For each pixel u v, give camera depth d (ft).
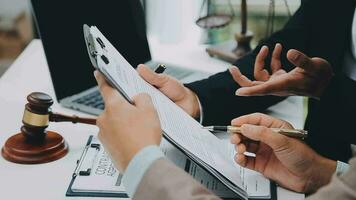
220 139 3.26
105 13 4.37
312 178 2.73
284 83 3.51
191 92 3.56
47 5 3.78
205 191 2.02
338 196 1.72
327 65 3.66
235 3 5.64
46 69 4.61
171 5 5.72
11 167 2.93
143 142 2.10
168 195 1.96
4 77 4.41
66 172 2.90
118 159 2.14
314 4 4.40
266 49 3.71
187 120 2.90
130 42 4.66
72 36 3.97
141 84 2.74
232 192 2.64
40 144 3.05
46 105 3.00
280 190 2.79
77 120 3.19
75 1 4.04
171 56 5.21
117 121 2.16
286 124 2.92
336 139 3.93
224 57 5.09
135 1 4.74
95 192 2.63
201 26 5.07
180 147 2.37
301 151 2.68
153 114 2.23
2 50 8.16
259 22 5.61
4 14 8.11
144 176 2.02
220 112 3.58
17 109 3.76
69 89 3.91
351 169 1.74
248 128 2.70
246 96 3.70
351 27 4.22
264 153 2.84
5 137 3.32
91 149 3.02
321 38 4.36
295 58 3.53
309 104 4.04
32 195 2.67
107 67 2.23
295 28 4.45
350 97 3.90
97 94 4.00
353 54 4.24
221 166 2.60
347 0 4.23
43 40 3.75
